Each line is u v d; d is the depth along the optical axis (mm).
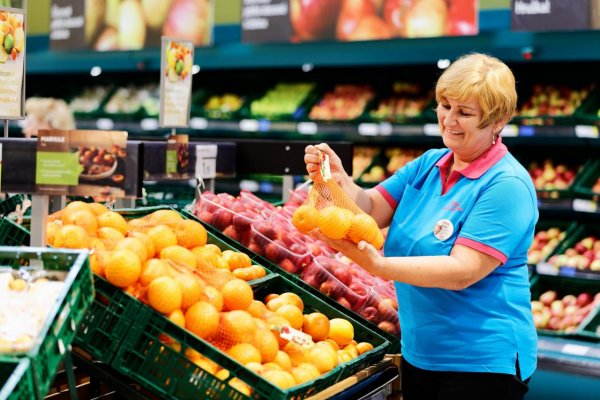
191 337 1878
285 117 6727
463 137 2186
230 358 1869
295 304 2480
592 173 5547
